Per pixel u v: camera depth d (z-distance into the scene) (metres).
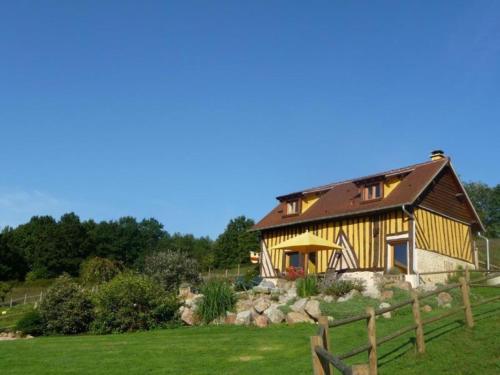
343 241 27.64
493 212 66.56
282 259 30.98
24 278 63.66
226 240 67.56
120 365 11.54
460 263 27.28
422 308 16.73
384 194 26.98
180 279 29.64
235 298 18.78
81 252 68.31
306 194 31.66
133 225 82.75
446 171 27.98
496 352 10.76
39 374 10.84
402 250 25.16
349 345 12.30
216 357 12.10
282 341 13.57
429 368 9.91
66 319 19.72
